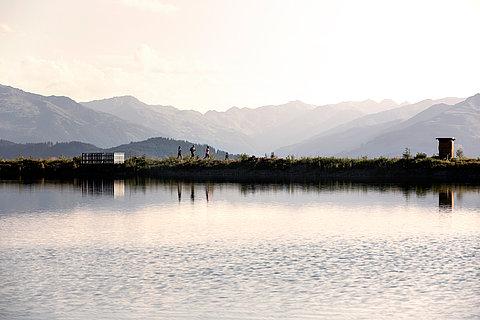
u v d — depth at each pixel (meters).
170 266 28.52
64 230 38.81
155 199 58.81
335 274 26.92
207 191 67.56
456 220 42.47
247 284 25.42
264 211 48.78
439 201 54.44
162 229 39.28
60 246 33.38
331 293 24.14
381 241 34.50
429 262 29.05
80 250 32.25
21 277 26.58
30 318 21.52
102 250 32.22
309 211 48.50
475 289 24.53
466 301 23.06
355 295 23.86
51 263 29.19
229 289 24.73
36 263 29.19
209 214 47.00
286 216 45.62
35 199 58.97
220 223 42.00
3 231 38.34
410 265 28.45
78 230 38.88
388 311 22.06
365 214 46.31
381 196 59.72
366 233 37.28
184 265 28.70
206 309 22.38
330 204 53.31
